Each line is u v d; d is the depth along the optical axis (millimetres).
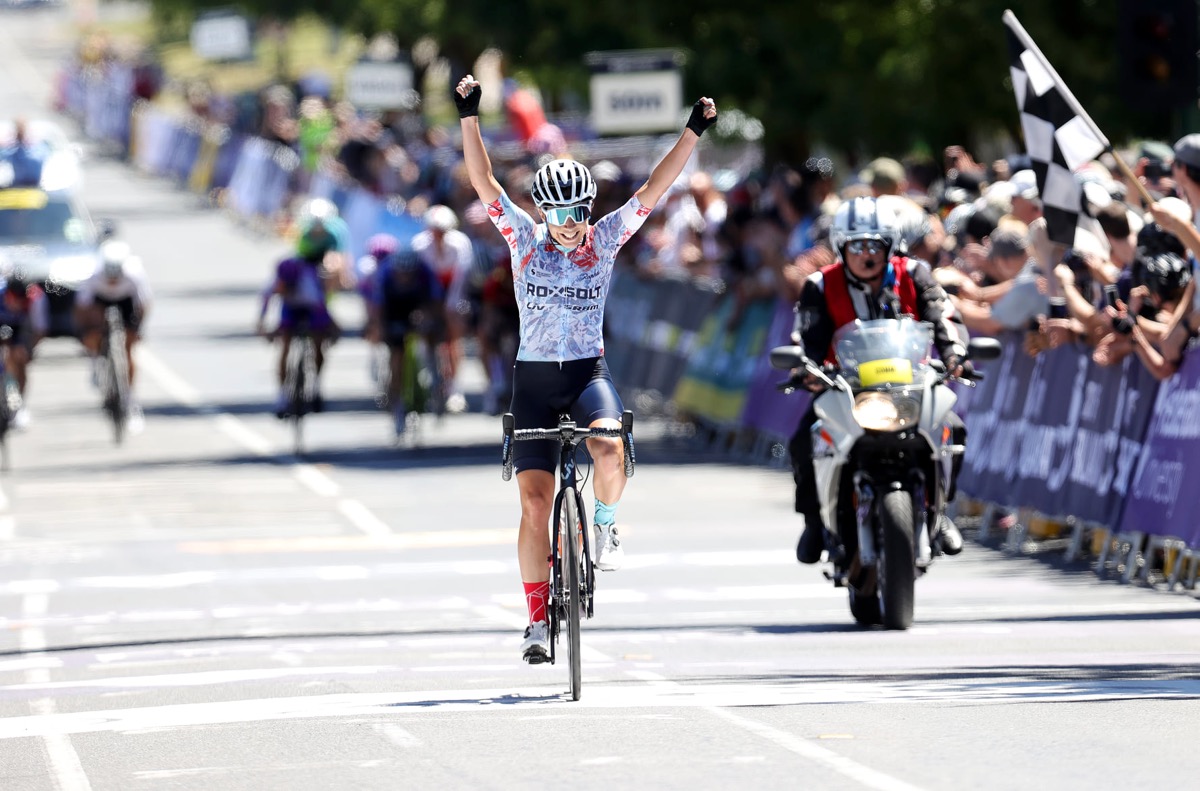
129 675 32531
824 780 22766
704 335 71688
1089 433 44125
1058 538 48094
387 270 70125
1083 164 42125
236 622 38812
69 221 104500
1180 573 40688
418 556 48156
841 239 35781
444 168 112250
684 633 36000
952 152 57219
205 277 141875
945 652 32938
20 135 107062
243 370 97688
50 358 105625
